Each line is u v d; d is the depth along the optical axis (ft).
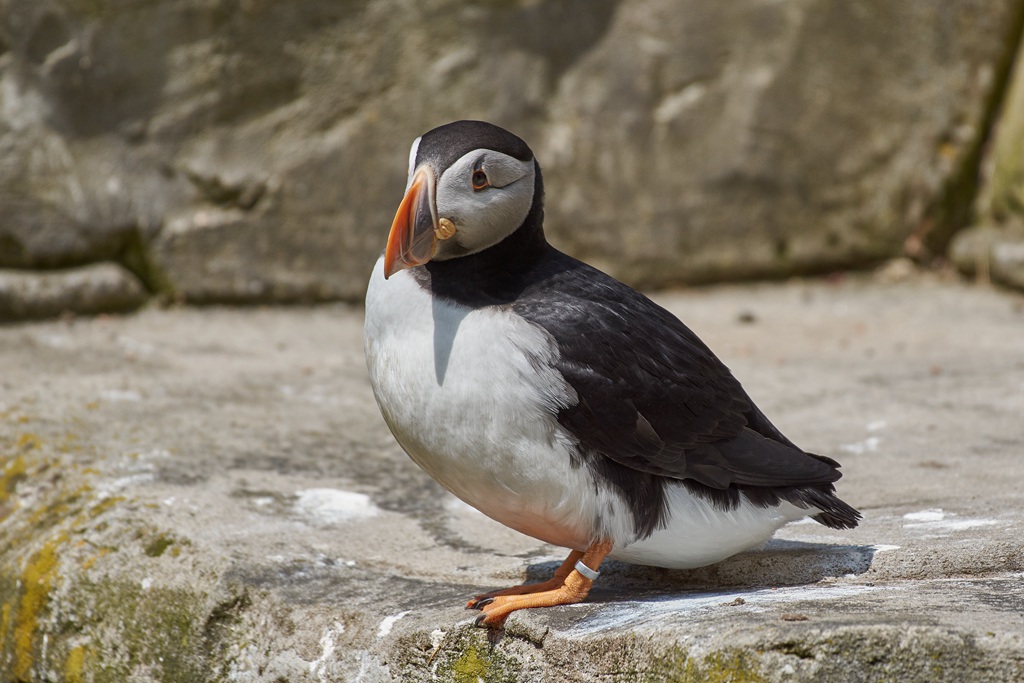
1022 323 44.75
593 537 18.56
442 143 18.38
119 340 40.73
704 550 19.22
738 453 18.85
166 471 26.50
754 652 15.64
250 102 46.14
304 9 46.19
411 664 18.86
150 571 22.27
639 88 50.21
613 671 16.93
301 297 47.29
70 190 44.19
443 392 17.97
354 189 47.39
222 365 37.86
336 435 30.60
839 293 51.21
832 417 31.83
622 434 18.16
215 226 45.93
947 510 22.66
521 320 18.12
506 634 18.20
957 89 52.85
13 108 43.45
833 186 52.70
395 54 47.37
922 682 15.46
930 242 53.31
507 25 48.47
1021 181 51.29
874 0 51.70
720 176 51.39
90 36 43.86
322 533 23.50
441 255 18.63
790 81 51.39
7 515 26.11
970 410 31.78
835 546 20.76
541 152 49.44
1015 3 52.75
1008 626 15.70
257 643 20.48
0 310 42.27
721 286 52.42
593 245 50.47
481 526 24.31
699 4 50.26
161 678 21.36
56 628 22.85
